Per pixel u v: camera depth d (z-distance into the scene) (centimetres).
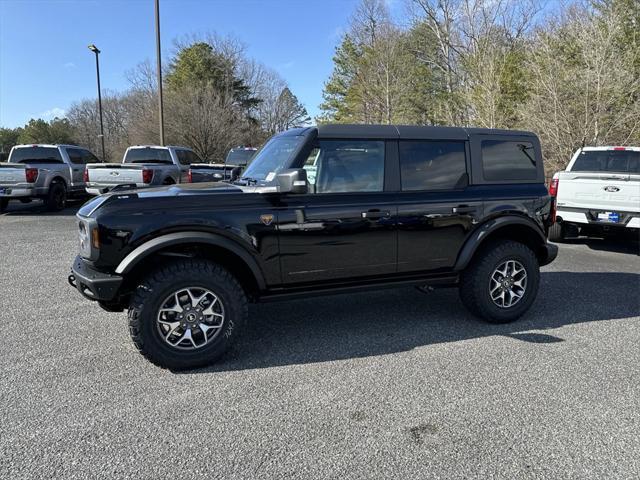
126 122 4288
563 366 353
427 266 417
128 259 324
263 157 433
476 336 415
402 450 251
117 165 1173
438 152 416
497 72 1838
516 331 427
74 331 420
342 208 378
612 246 858
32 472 231
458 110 2111
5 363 354
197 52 4131
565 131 1343
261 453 248
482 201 427
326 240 376
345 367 352
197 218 339
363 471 234
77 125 6253
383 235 394
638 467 238
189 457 244
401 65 3003
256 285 370
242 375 339
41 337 406
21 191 1180
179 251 353
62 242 841
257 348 388
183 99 3106
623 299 525
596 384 325
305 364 357
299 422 277
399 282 411
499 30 2409
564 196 813
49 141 6341
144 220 330
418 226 404
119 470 233
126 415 284
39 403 296
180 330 345
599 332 423
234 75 4331
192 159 1510
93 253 324
